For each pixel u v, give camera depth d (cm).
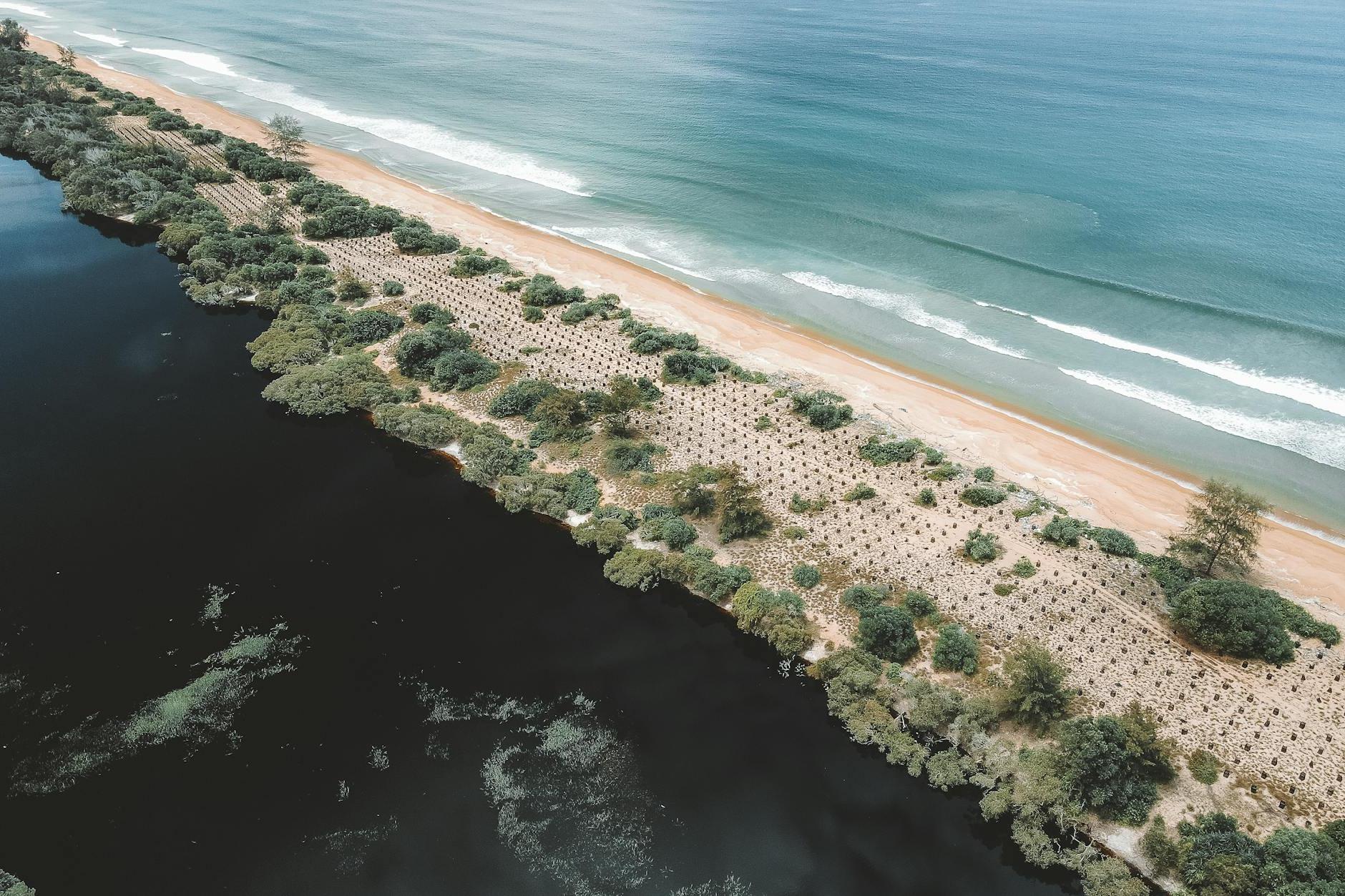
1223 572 5631
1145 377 7981
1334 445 7006
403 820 4247
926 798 4372
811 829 4209
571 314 8631
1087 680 4816
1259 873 3712
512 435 7025
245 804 4325
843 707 4731
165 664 5097
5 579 5684
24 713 4800
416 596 5591
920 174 12719
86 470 6706
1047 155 13338
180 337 8556
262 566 5828
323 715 4788
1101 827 4134
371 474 6738
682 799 4353
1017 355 8412
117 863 4053
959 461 6688
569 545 6053
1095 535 5847
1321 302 8838
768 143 14200
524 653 5191
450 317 8600
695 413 7231
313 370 7694
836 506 6181
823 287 9706
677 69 19738
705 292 9712
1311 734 4469
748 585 5431
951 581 5503
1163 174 12406
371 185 12362
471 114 15938
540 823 4234
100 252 10150
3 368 7931
